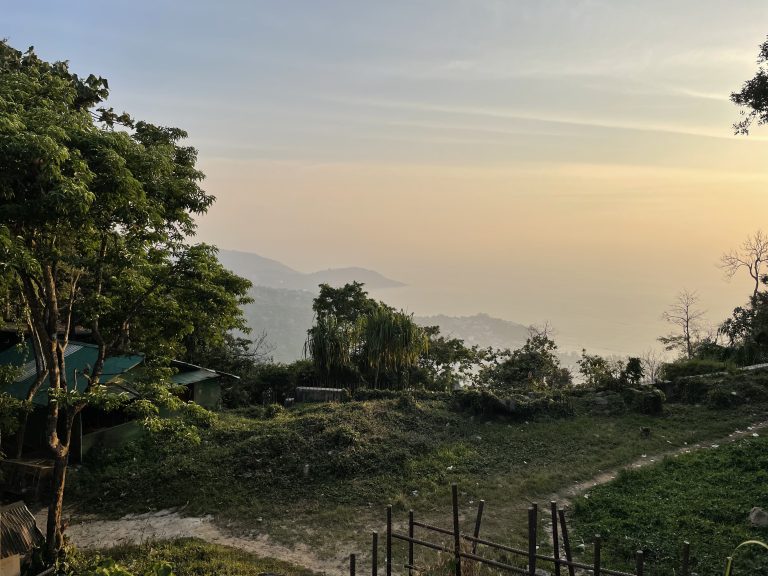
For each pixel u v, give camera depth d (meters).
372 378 25.30
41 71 14.34
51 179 8.91
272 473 15.30
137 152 11.19
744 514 10.18
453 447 16.33
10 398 12.96
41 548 10.99
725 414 17.56
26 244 10.35
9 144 8.38
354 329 25.66
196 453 17.06
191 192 13.09
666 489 11.85
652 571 8.88
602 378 21.25
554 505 7.37
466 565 8.11
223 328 14.38
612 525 10.55
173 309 13.09
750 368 21.12
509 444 16.56
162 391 12.73
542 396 19.91
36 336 12.95
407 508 12.92
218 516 13.45
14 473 16.14
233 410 24.02
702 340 32.97
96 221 10.66
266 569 10.58
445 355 29.92
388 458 15.57
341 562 10.79
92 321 12.32
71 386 17.44
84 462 17.53
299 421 18.47
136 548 11.86
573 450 15.72
